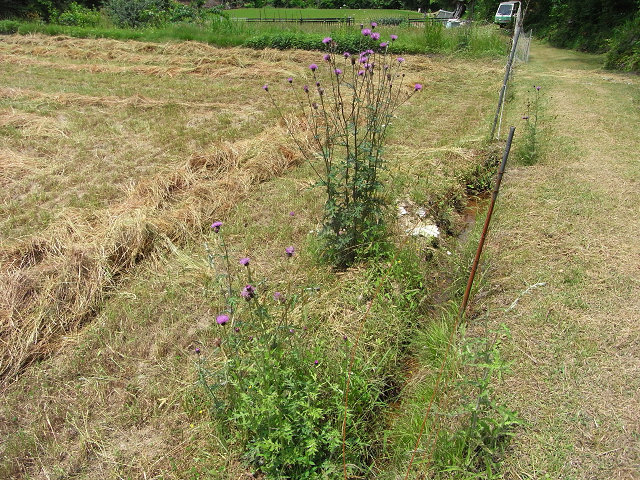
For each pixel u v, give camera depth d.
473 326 2.93
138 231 3.68
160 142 5.81
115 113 6.95
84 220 3.88
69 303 3.09
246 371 2.30
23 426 2.37
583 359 2.59
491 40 13.47
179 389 2.50
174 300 3.17
